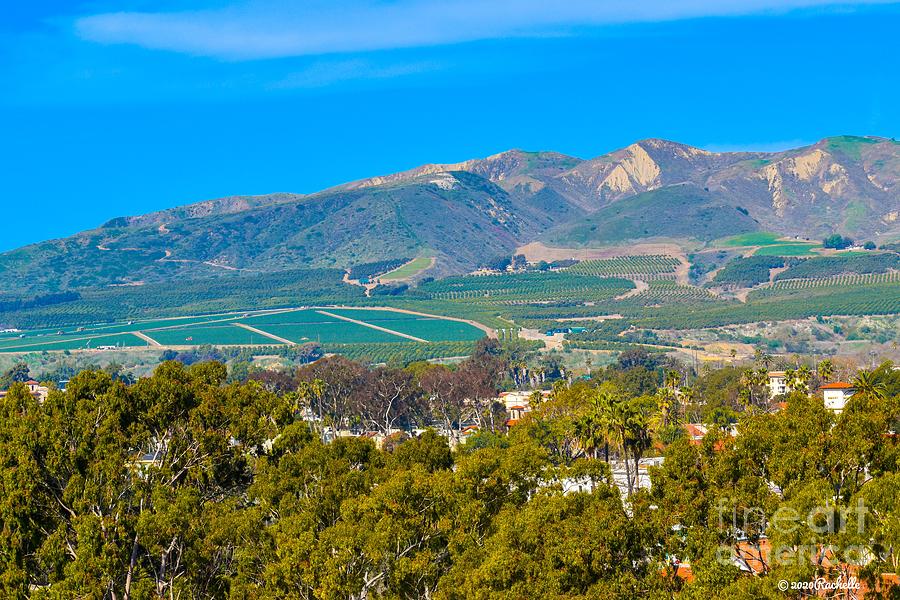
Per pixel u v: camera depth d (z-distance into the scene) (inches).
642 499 4320.9
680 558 4065.0
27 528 4178.2
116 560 3964.1
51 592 3838.6
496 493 4672.7
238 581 4040.4
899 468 4205.2
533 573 3737.7
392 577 3969.0
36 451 4404.5
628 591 3663.9
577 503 4222.4
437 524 4377.5
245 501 5103.3
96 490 4224.9
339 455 5374.0
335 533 4040.4
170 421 5118.1
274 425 5536.4
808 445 4362.7
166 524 4057.6
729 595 3491.6
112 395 4972.9
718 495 4183.1
